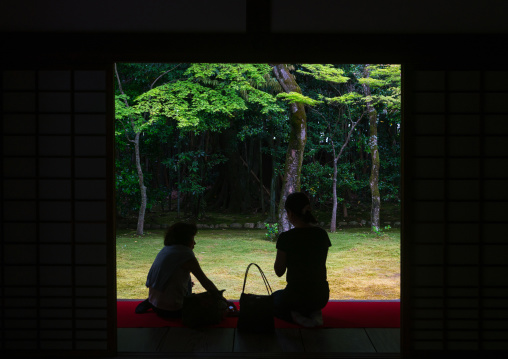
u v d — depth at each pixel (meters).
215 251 9.45
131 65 10.55
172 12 3.04
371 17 3.04
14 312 3.12
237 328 3.52
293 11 3.04
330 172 12.81
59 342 3.13
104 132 3.09
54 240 3.10
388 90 11.23
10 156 3.07
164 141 11.88
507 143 3.06
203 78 9.86
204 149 14.16
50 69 3.06
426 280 3.10
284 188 10.00
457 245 3.08
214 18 3.04
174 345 3.23
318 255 3.65
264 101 10.11
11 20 3.04
